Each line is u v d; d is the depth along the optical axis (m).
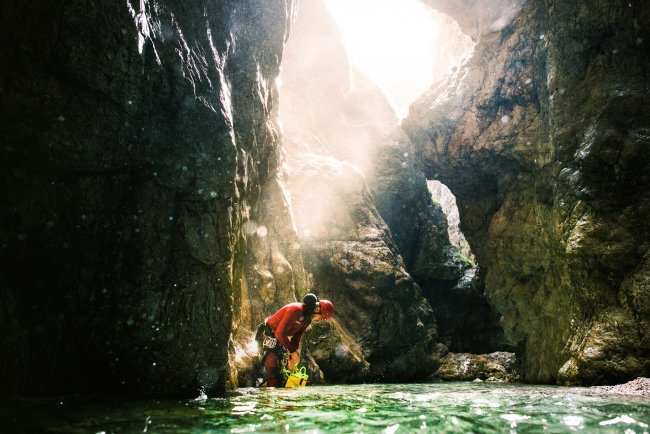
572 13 7.67
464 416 2.94
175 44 4.43
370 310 9.98
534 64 8.66
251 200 6.57
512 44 8.84
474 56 9.53
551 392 5.10
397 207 14.20
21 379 3.48
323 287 9.81
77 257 4.04
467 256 16.45
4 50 3.24
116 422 2.62
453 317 14.24
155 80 4.20
